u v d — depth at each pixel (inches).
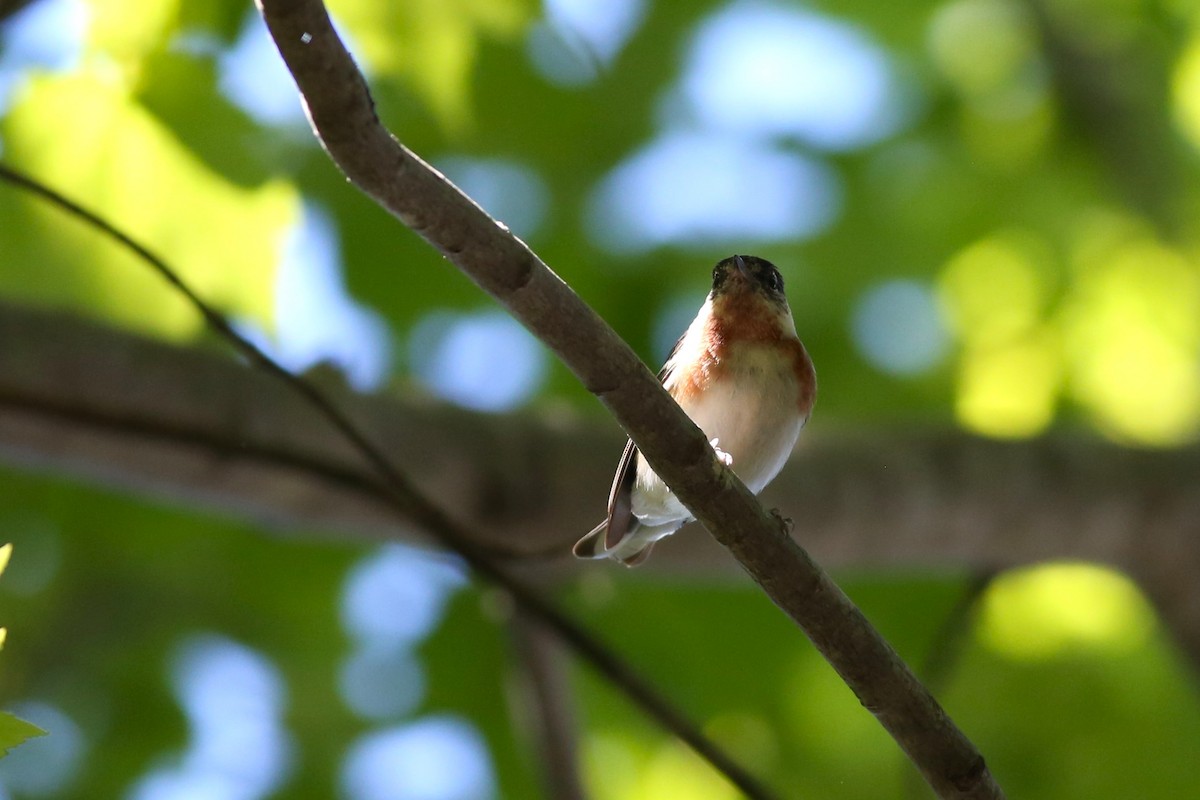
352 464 337.1
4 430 315.6
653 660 456.8
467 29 357.7
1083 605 473.4
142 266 333.4
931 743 207.5
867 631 204.2
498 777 458.9
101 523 461.1
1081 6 515.5
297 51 155.9
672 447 193.5
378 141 165.5
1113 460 390.3
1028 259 485.7
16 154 322.7
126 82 321.4
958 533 377.7
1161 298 498.0
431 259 430.3
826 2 490.9
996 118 499.5
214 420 323.3
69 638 460.4
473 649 471.5
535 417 369.1
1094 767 447.8
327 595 474.3
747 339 319.0
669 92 452.8
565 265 445.7
